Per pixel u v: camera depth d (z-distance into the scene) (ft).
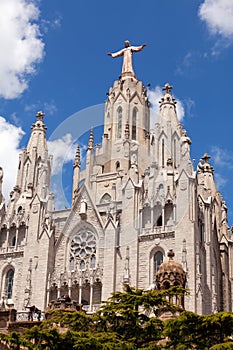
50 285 260.21
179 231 246.27
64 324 137.69
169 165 273.95
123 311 132.36
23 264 268.21
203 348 120.26
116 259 254.06
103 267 253.24
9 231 288.71
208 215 263.29
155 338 130.62
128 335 131.03
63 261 266.57
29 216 281.13
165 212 259.80
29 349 118.52
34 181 306.76
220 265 285.64
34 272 263.90
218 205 311.47
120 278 249.55
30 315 208.95
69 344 118.52
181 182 257.96
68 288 256.73
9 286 274.16
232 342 112.06
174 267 192.65
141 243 254.06
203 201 266.36
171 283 189.67
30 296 258.37
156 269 247.09
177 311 149.79
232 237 303.48
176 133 289.74
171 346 125.08
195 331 121.29
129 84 319.68
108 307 136.05
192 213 248.11
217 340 123.85
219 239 295.89
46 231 270.67
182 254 239.91
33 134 326.65
